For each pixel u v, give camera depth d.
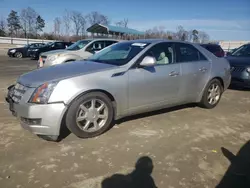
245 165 3.14
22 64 15.87
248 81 7.36
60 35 55.25
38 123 3.41
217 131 4.23
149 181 2.74
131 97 4.10
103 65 4.08
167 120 4.69
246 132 4.23
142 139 3.80
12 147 3.45
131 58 4.19
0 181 2.69
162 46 4.63
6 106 5.34
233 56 8.48
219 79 5.54
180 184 2.71
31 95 3.42
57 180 2.73
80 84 3.55
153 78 4.29
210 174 2.91
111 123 4.33
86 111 3.67
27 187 2.60
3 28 60.25
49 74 3.71
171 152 3.42
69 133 3.94
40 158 3.17
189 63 4.91
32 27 61.12
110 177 2.80
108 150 3.42
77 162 3.10
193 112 5.24
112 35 32.09
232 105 5.98
